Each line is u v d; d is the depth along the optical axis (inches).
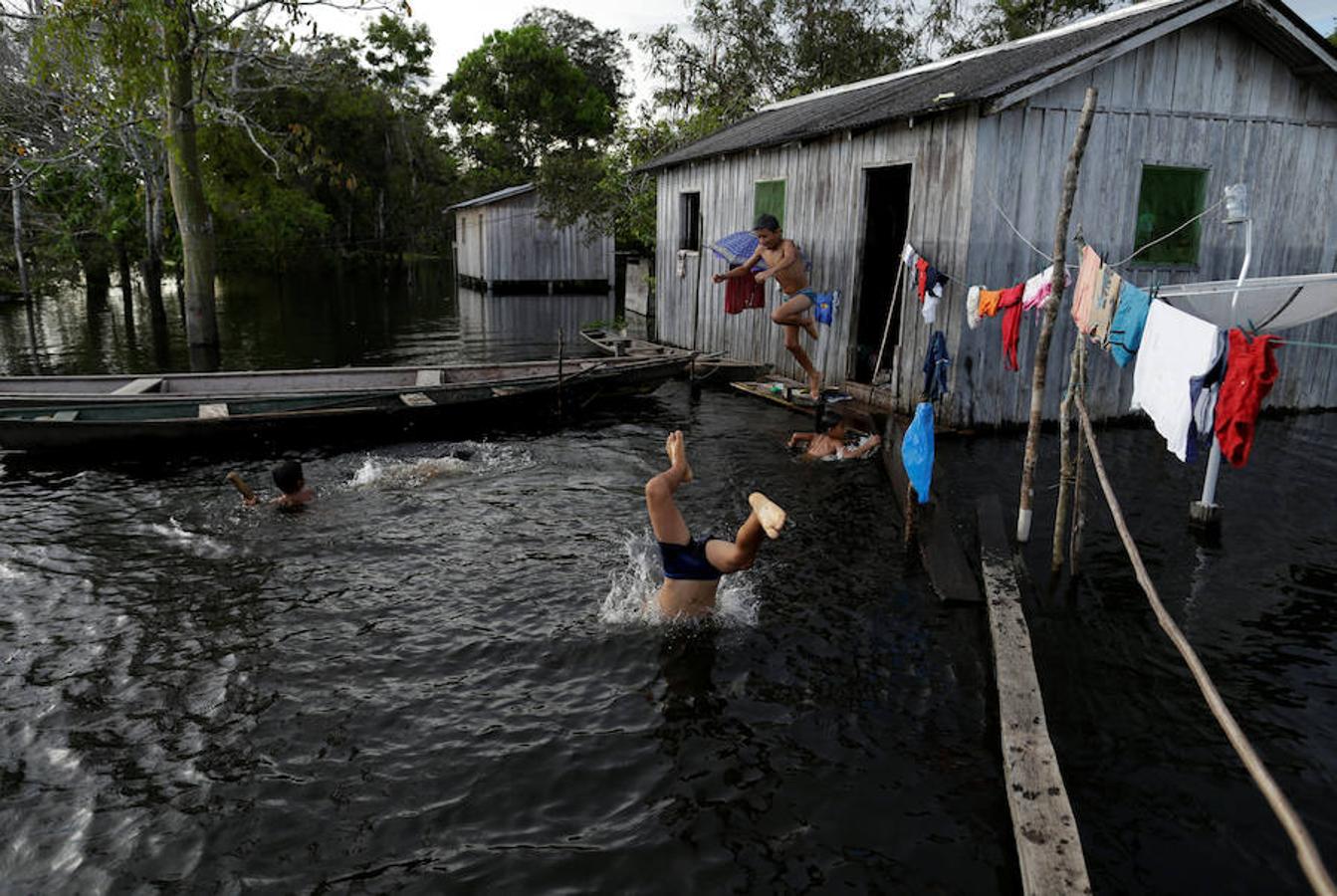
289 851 140.9
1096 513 285.7
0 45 783.1
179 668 194.9
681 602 211.2
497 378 478.3
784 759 164.2
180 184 669.9
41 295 1091.3
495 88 1903.3
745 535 195.0
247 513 292.0
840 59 1002.7
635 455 369.1
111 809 150.1
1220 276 404.5
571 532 276.1
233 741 169.2
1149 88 371.2
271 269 1583.4
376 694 184.9
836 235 455.8
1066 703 181.5
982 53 512.4
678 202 637.3
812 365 452.8
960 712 179.3
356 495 311.1
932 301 346.9
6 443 355.3
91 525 281.9
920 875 135.9
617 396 462.9
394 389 403.9
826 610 222.1
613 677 191.3
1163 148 380.2
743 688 187.2
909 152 396.5
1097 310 226.7
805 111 593.6
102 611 221.3
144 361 638.5
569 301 1164.5
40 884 134.0
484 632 210.7
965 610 222.7
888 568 247.6
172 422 365.7
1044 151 364.5
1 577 240.7
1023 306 269.9
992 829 145.9
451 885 133.6
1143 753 165.6
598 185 1005.2
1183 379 196.1
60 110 806.5
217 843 142.6
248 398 380.8
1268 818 148.0
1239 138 391.5
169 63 608.1
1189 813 149.5
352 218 1779.0
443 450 379.6
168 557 255.8
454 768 161.2
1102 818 148.5
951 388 382.0
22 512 294.5
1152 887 134.0
